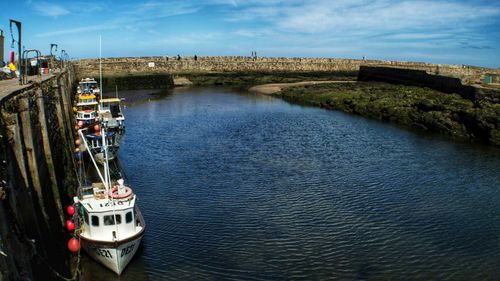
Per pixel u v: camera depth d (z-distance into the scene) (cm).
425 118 5438
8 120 1738
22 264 1394
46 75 4525
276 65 13450
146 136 5034
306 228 2592
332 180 3419
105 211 2078
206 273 2134
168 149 4406
